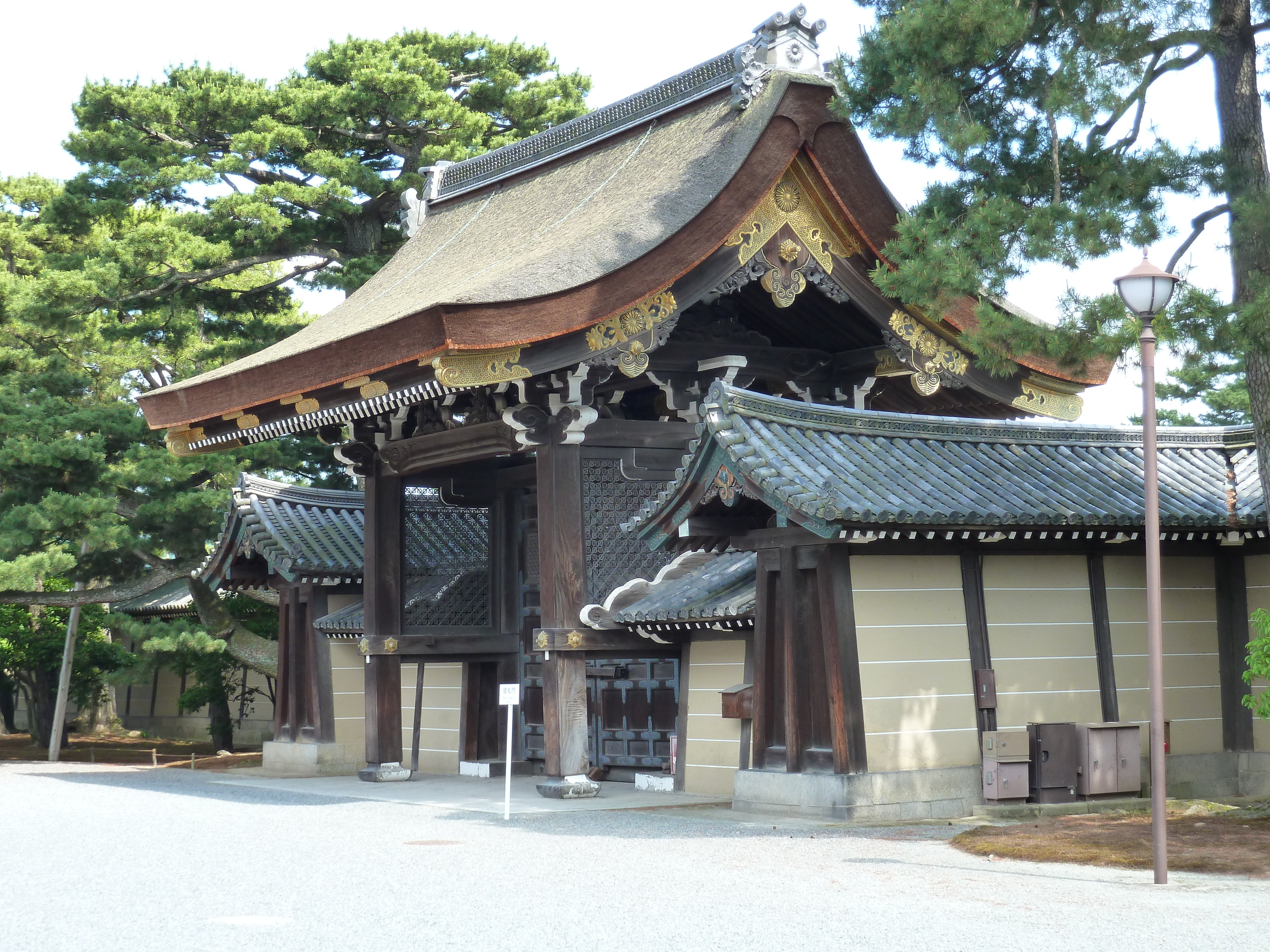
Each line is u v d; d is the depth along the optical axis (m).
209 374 21.69
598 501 19.28
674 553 16.91
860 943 8.45
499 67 36.78
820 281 19.42
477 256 22.80
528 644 22.73
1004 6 14.88
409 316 17.05
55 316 30.69
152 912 9.63
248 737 42.31
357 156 35.66
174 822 15.72
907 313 20.08
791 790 15.37
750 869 11.49
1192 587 18.00
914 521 14.48
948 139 15.28
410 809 17.25
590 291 17.64
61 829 15.01
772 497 14.74
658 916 9.34
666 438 19.80
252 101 33.62
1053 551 16.78
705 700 18.56
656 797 18.28
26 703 53.69
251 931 8.88
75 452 29.12
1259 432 15.07
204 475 32.28
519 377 17.56
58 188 41.09
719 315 20.89
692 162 19.69
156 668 37.41
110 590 31.61
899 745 15.24
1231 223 14.80
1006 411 23.31
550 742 18.66
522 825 15.09
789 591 15.55
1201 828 13.66
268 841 13.80
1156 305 11.67
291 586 25.67
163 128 33.75
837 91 18.77
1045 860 11.91
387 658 22.11
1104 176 14.99
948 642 15.78
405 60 33.84
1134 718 17.14
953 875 11.12
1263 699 14.25
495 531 23.11
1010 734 15.73
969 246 15.16
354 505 26.55
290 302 37.09
